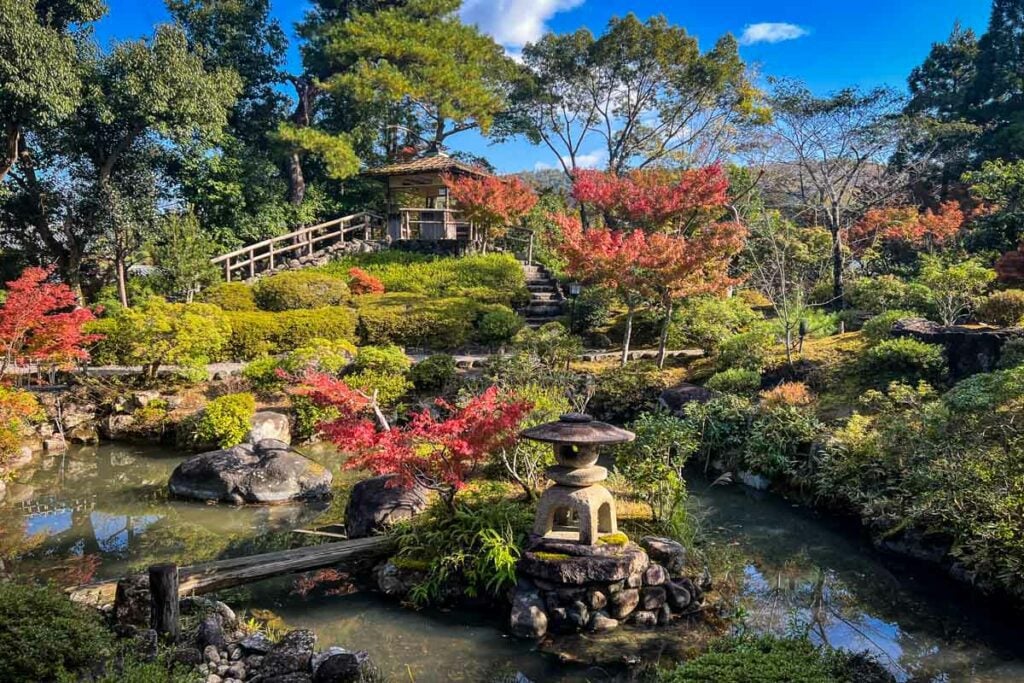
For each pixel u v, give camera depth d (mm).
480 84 26188
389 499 7691
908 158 21078
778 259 16125
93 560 7582
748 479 10195
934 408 8000
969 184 22484
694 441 8578
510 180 22453
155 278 18297
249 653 5184
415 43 24234
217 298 17516
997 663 5582
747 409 11039
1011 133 22844
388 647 5758
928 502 7219
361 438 7219
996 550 6566
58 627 4566
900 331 12016
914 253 20797
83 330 13680
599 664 5512
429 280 19688
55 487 10039
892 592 6891
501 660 5566
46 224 17344
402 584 6621
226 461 9734
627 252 13688
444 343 16859
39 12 15695
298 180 25484
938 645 5883
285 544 8008
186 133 18234
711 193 16766
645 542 6898
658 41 27516
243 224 22766
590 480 6398
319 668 4930
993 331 10562
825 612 6488
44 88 14133
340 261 21734
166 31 17594
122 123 17438
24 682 4148
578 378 13289
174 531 8484
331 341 14992
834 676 4582
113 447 11898
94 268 19359
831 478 8953
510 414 7133
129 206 17578
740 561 7637
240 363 15258
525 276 21078
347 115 27266
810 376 12055
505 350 15727
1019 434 7145
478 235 23312
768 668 4324
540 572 6172
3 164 15742
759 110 27250
